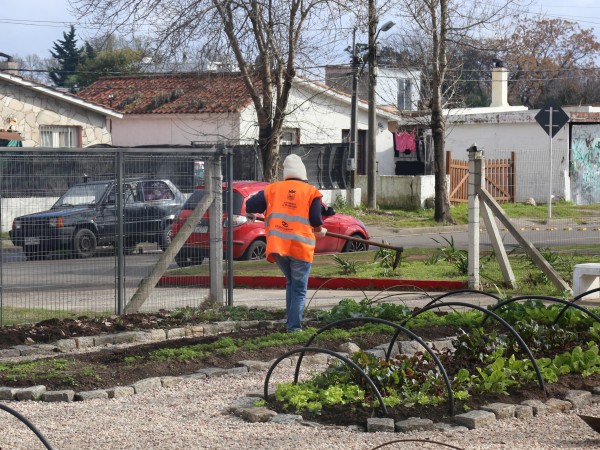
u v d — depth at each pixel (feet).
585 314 33.55
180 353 30.86
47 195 38.58
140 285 41.09
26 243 37.99
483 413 22.91
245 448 20.72
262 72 88.99
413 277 53.26
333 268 58.29
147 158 41.39
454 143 134.62
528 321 32.89
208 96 120.47
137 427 22.71
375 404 23.50
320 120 133.08
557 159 126.21
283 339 33.09
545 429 22.30
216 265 43.34
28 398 25.93
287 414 23.40
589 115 129.08
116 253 40.73
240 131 118.93
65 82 200.95
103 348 33.94
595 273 45.50
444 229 101.09
